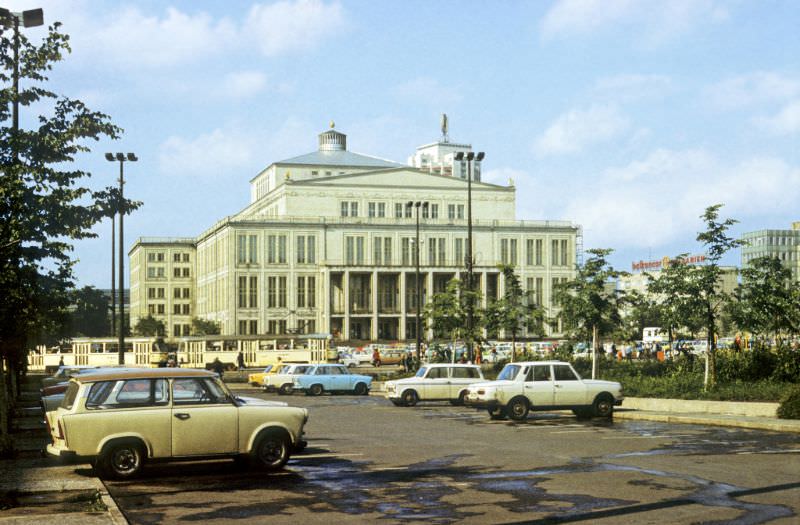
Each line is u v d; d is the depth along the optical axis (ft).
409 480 51.19
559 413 108.17
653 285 116.26
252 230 447.42
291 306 448.65
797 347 118.11
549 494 45.65
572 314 142.00
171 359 222.28
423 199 488.02
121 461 52.13
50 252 64.80
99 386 52.65
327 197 475.72
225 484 50.44
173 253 560.20
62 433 51.60
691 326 115.55
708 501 42.86
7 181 59.16
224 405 54.34
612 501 43.32
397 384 125.49
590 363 150.92
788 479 49.49
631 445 68.33
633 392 115.34
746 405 94.79
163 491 48.42
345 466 57.47
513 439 74.69
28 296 67.51
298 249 452.35
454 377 127.13
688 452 63.00
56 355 264.11
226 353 257.34
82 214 63.41
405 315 454.81
